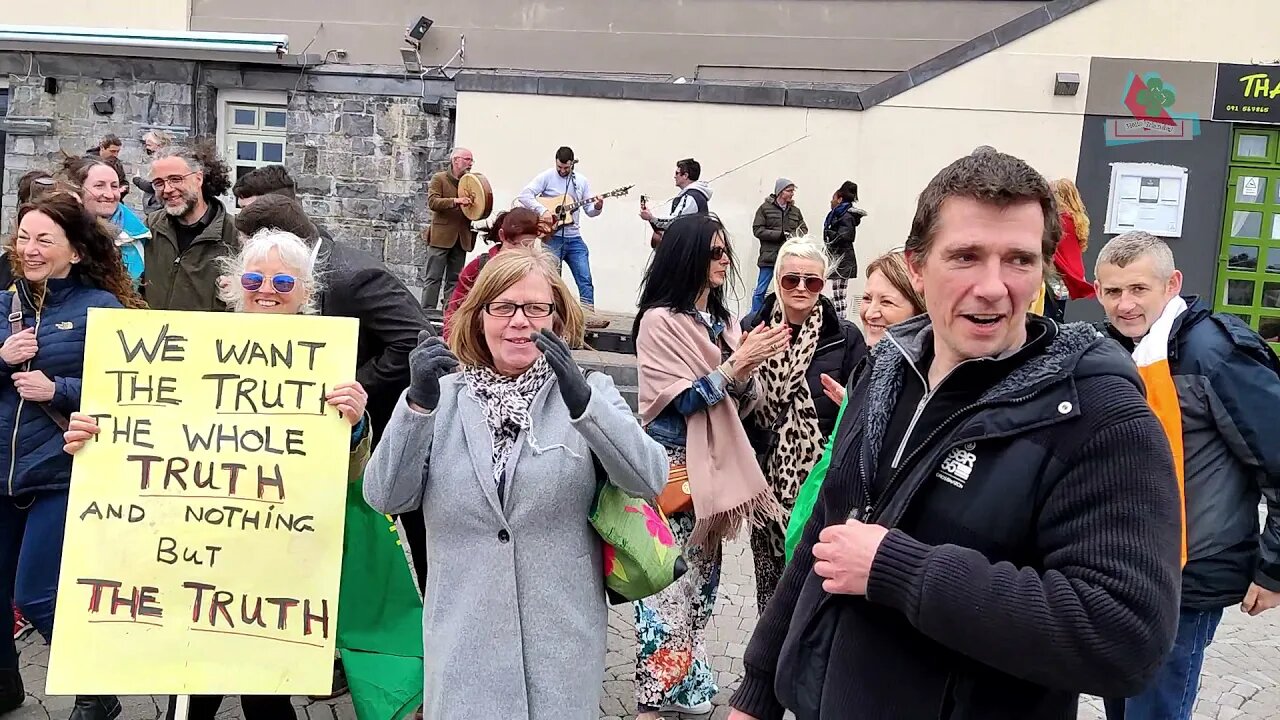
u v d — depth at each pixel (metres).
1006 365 1.62
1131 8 10.83
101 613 2.56
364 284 3.27
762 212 10.70
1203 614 2.74
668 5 12.58
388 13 12.73
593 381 2.49
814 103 11.33
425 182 12.75
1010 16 12.23
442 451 2.36
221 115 12.91
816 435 3.39
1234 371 2.64
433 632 2.33
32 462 3.12
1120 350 1.59
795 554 2.00
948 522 1.59
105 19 12.80
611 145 11.61
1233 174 10.92
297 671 2.57
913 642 1.63
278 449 2.64
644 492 2.28
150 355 2.67
